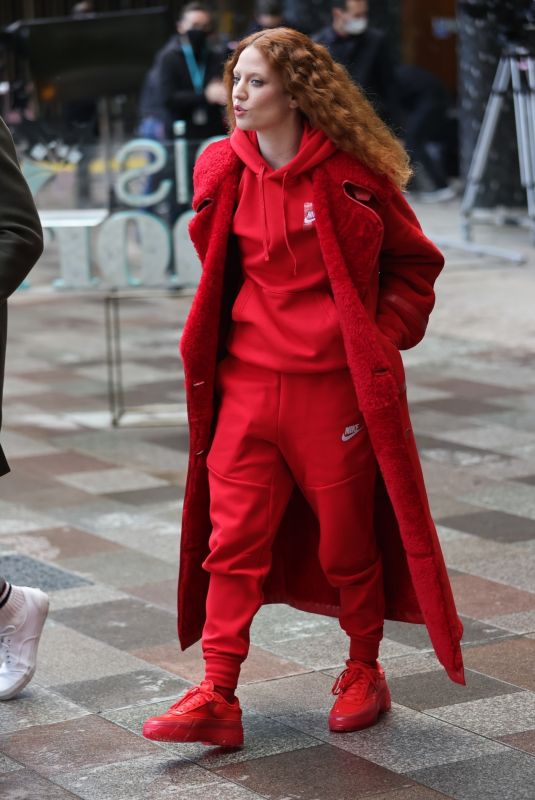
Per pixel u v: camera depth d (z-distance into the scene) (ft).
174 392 32.14
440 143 69.21
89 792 12.85
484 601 18.11
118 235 27.81
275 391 13.52
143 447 27.35
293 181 13.19
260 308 13.55
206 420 13.99
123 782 13.05
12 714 14.76
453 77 83.10
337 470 13.64
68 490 24.18
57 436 28.30
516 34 45.73
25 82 38.86
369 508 13.99
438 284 45.65
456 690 15.17
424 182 67.00
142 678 15.75
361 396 13.12
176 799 12.66
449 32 81.15
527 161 50.16
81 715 14.71
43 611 15.23
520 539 20.79
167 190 27.58
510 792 12.64
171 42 43.73
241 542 13.74
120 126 42.55
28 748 13.88
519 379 32.50
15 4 83.10
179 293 28.48
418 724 14.29
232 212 13.47
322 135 13.14
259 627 17.44
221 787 12.87
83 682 15.65
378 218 13.10
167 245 27.81
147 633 17.25
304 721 14.43
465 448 26.43
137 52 37.81
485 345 36.40
